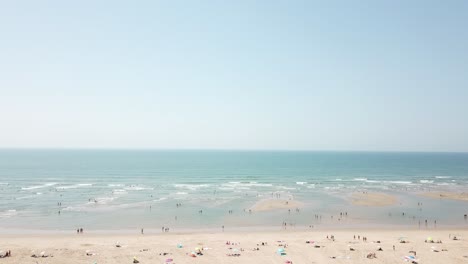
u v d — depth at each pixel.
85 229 50.81
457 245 41.97
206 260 35.38
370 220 57.62
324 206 68.50
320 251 38.88
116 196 80.12
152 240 44.69
